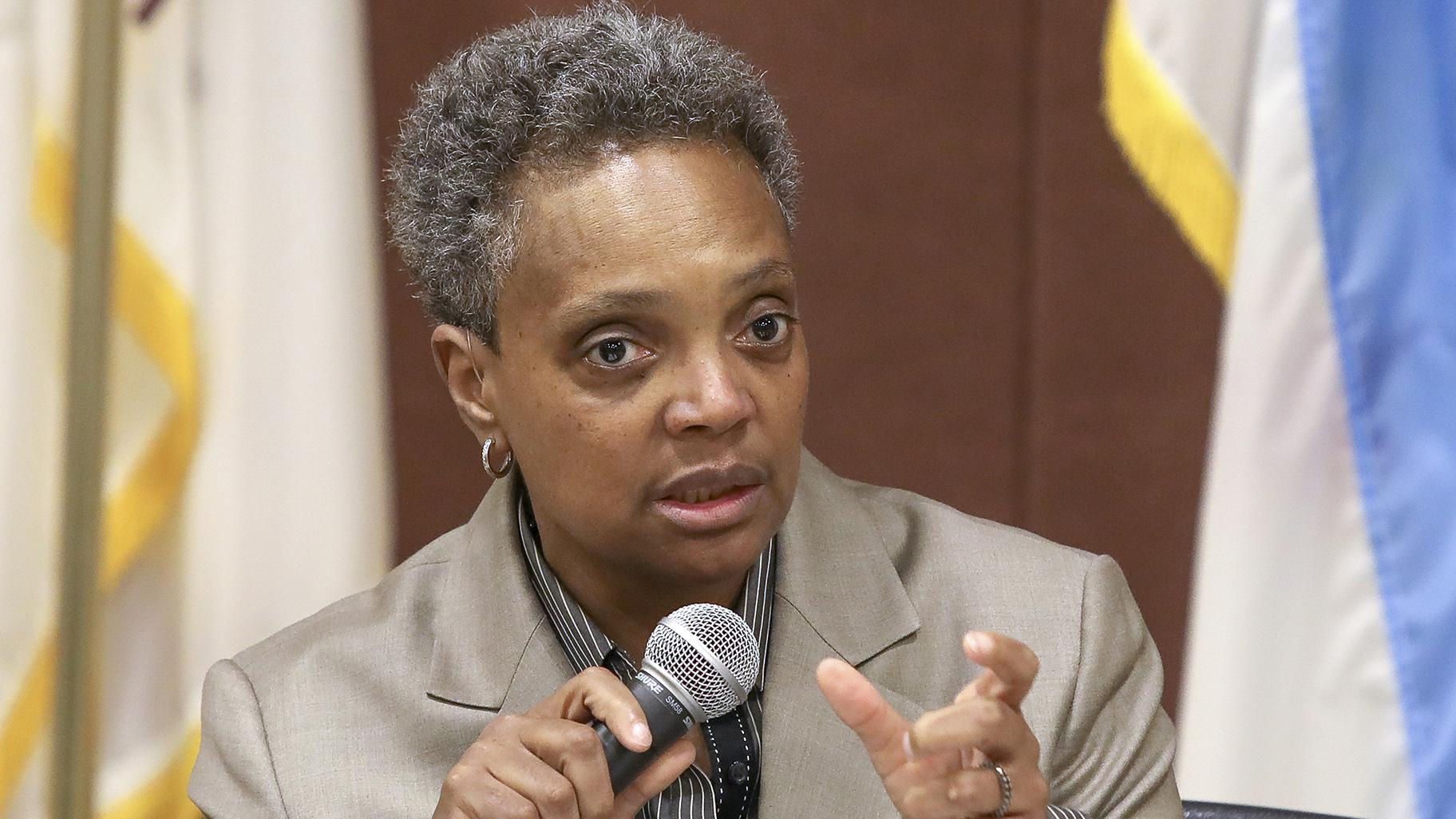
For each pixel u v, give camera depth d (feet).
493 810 14.79
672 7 41.73
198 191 29.60
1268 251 29.43
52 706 14.66
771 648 18.24
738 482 16.08
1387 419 28.78
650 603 18.10
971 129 43.04
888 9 42.52
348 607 20.10
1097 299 43.14
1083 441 43.52
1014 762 14.19
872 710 14.25
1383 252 28.71
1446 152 28.43
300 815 17.71
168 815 30.07
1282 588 29.55
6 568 28.55
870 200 42.98
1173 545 43.42
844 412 43.47
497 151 16.44
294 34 29.99
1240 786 29.73
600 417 15.98
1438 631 28.55
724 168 16.17
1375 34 28.86
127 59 29.07
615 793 15.30
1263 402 29.58
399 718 18.35
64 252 28.68
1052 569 19.01
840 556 19.07
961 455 43.86
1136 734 18.10
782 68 42.29
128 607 29.91
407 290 40.60
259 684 19.01
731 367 15.90
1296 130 29.25
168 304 29.04
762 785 17.49
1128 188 42.78
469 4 40.34
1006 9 42.68
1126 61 32.07
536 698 18.30
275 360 29.94
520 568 19.12
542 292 16.06
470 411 18.10
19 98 28.35
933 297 43.47
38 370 28.60
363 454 30.32
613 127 16.01
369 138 32.63
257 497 30.01
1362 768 29.09
